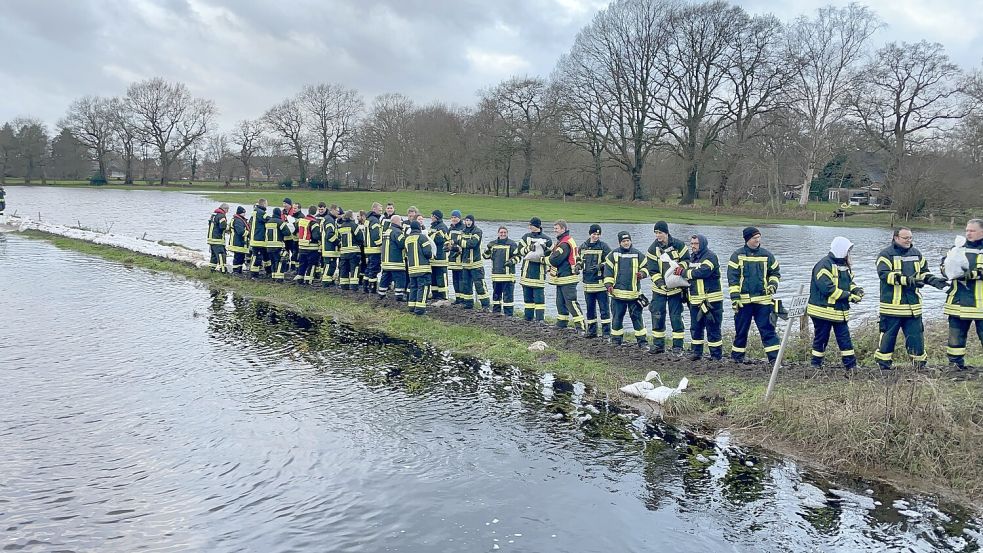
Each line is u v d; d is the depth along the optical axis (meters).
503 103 75.75
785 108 58.00
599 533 6.41
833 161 75.75
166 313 15.38
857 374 10.38
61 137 101.00
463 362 11.96
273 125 101.62
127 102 100.94
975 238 10.07
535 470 7.72
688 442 8.59
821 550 6.16
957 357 10.30
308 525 6.41
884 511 6.88
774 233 46.34
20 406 9.13
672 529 6.50
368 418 9.15
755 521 6.66
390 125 94.94
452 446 8.32
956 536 6.41
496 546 6.15
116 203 60.62
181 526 6.30
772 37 58.34
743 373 10.98
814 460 8.05
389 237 16.36
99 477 7.20
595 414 9.52
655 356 12.06
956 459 7.56
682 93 63.53
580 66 65.75
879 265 10.62
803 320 13.23
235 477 7.33
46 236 29.97
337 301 16.78
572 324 14.90
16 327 13.54
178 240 31.75
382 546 6.10
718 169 63.75
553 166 70.06
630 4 63.50
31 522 6.28
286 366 11.46
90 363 11.22
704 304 11.71
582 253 13.52
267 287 18.67
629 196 76.75
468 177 85.44
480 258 16.17
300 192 90.50
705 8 59.69
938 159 57.53
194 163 112.38
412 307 15.37
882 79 59.53
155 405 9.36
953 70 58.34
